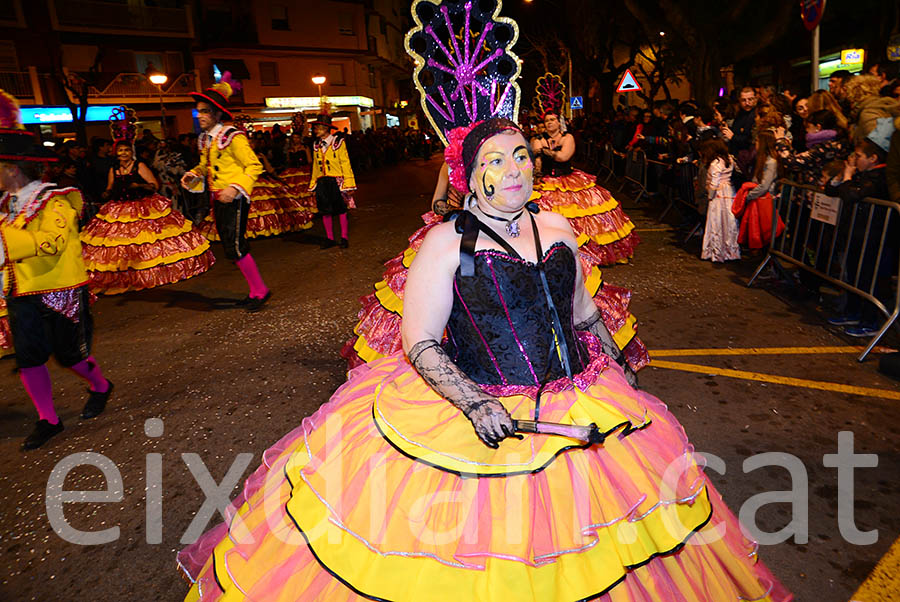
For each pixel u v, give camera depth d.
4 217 3.81
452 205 4.07
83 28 29.16
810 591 2.61
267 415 4.51
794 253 6.29
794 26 20.33
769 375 4.62
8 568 3.07
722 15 16.81
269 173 11.82
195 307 7.38
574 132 23.81
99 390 4.70
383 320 4.20
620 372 2.32
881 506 3.12
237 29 38.09
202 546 2.54
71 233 4.28
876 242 5.01
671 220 11.01
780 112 7.15
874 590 2.59
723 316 5.91
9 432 4.51
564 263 2.05
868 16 16.92
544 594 1.76
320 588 1.91
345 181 9.98
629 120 16.92
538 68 43.88
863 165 5.19
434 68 2.68
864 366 4.69
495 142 1.92
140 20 31.20
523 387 2.02
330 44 41.62
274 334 6.24
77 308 4.33
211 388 5.03
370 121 47.22
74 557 3.13
